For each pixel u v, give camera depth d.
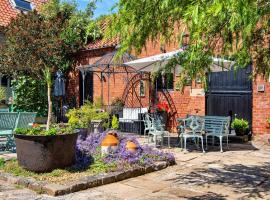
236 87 13.59
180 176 7.93
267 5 3.26
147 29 4.08
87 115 11.53
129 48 4.24
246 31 3.26
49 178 7.15
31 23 17.27
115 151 8.68
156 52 14.01
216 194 6.59
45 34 17.41
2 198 6.23
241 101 13.48
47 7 18.95
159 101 15.78
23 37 16.86
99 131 11.47
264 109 12.65
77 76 19.09
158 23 4.05
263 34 5.16
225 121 11.00
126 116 16.17
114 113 15.99
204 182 7.42
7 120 10.03
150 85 16.05
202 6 2.93
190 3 3.21
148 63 11.52
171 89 15.33
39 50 16.89
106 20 4.05
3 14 20.30
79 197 6.34
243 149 11.33
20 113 10.25
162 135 11.86
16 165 7.96
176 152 10.77
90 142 9.75
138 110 15.75
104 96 18.06
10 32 17.06
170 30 4.20
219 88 14.05
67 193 6.54
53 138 7.47
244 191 6.79
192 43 3.45
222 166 8.91
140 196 6.44
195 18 2.80
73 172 7.62
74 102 19.19
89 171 7.71
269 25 4.68
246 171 8.38
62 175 7.35
